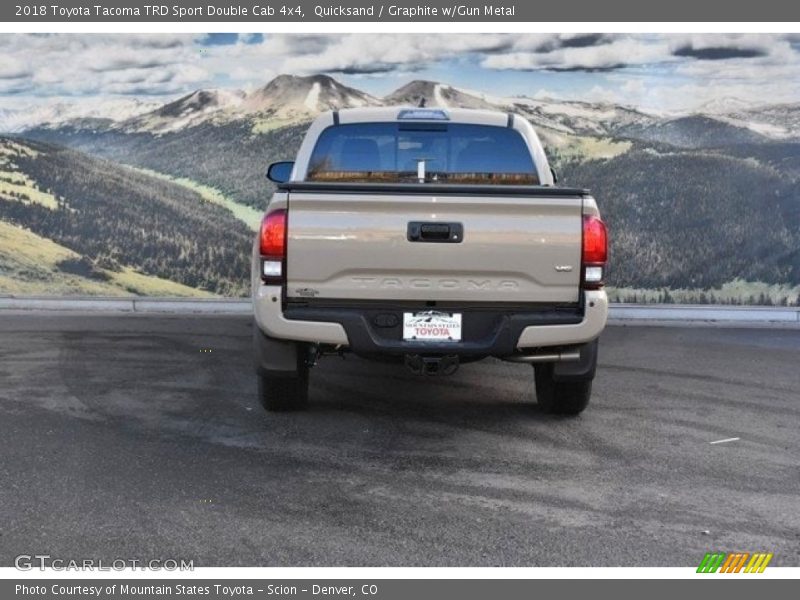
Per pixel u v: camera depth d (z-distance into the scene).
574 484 4.91
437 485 4.87
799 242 10.38
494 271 5.39
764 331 9.86
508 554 4.05
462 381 7.38
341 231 5.36
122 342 8.70
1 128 10.52
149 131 10.59
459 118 6.83
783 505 4.64
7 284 10.48
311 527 4.31
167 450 5.42
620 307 10.34
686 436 5.83
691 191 10.40
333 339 5.44
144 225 10.52
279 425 5.98
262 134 10.55
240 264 10.57
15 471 5.01
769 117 10.32
